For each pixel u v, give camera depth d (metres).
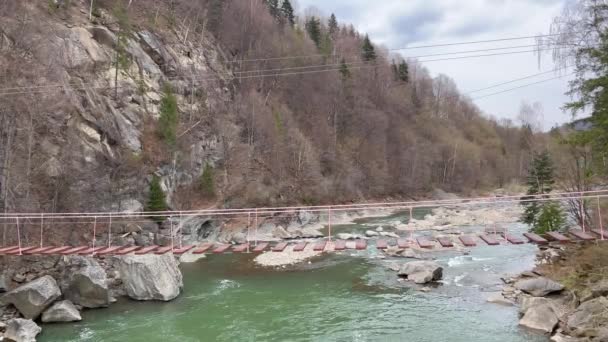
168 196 35.16
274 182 47.97
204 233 36.41
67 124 29.17
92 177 29.30
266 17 71.25
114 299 20.09
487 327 16.50
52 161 27.06
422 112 96.12
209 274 25.70
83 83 33.25
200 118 44.12
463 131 104.00
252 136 50.53
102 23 40.84
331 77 71.94
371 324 17.31
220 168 43.91
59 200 26.78
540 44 18.12
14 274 19.81
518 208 54.25
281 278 24.50
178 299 20.73
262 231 40.31
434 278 23.20
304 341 15.78
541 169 34.75
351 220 50.97
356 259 28.84
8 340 14.77
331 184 56.34
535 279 19.80
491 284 22.16
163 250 15.19
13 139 24.88
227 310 19.17
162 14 51.91
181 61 47.66
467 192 80.31
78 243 26.23
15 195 24.17
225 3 64.69
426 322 17.33
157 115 38.91
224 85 53.50
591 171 21.22
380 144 73.75
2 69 25.41
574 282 18.91
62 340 15.54
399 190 71.88
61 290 19.53
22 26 28.50
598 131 17.27
